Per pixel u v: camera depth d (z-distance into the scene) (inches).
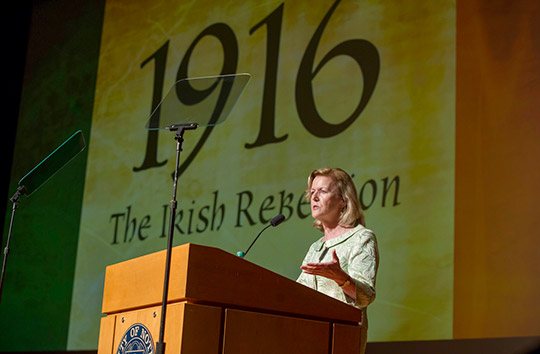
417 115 152.2
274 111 175.9
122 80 205.9
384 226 150.7
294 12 179.2
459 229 140.3
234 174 177.8
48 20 224.4
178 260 63.5
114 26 212.5
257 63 182.7
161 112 80.9
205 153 183.9
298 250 161.9
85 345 187.5
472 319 134.5
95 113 207.6
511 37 143.0
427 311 140.6
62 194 205.5
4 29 223.1
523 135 136.6
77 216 200.8
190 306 61.4
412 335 141.5
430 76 152.4
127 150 198.2
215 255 63.7
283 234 165.3
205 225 178.5
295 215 164.9
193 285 61.8
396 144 153.8
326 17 172.9
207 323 61.9
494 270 134.0
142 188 191.9
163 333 61.9
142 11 208.4
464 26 149.9
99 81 209.9
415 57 155.6
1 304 204.4
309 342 67.3
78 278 194.7
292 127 171.8
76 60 216.1
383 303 146.6
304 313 67.8
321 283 87.6
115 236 192.7
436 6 155.1
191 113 79.2
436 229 143.4
